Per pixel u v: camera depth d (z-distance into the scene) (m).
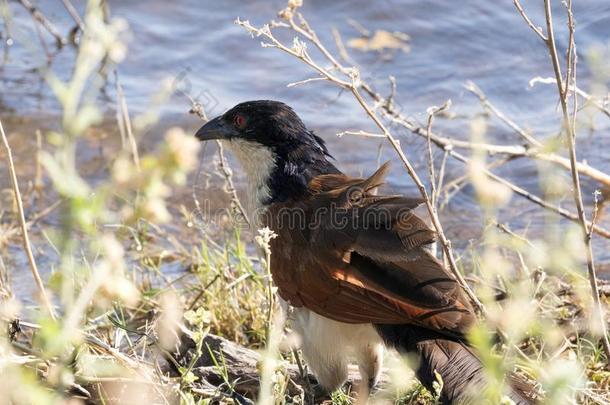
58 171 4.93
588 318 9.52
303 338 8.88
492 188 6.34
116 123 15.98
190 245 12.75
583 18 17.25
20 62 17.67
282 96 16.75
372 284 7.88
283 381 7.58
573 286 10.17
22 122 16.09
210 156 14.83
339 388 8.96
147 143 15.57
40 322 5.24
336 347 8.68
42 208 13.65
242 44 17.98
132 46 17.98
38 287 7.59
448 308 7.63
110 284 5.14
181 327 9.29
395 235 7.80
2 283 10.02
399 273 7.77
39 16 18.03
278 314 8.86
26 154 15.21
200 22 18.55
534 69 16.78
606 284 10.46
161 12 18.83
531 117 15.82
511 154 12.38
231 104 16.58
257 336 10.09
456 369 7.39
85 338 7.73
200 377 8.87
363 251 7.93
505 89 16.53
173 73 17.34
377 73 17.14
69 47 18.00
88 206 4.99
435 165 14.69
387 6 18.47
